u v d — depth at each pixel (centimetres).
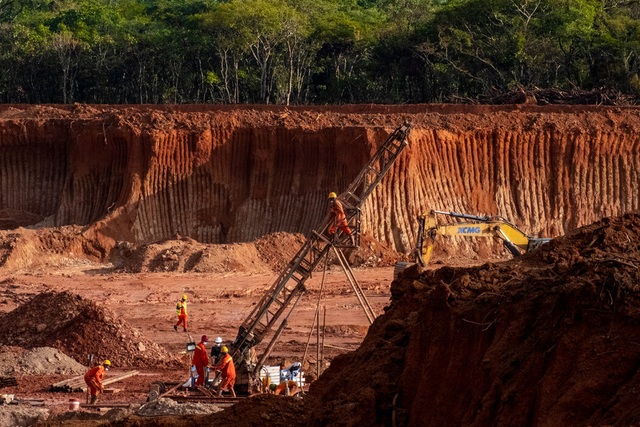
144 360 3044
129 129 5594
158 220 5459
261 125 5528
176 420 1858
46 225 5684
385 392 1595
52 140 5944
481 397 1440
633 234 1591
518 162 5381
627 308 1341
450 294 1570
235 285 4462
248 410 1806
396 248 5025
